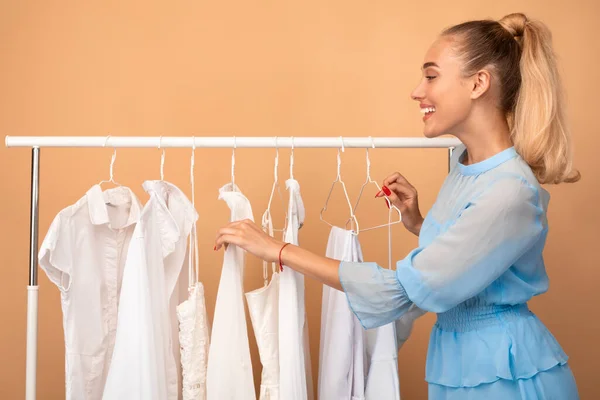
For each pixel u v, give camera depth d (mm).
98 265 1596
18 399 2402
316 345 2428
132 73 2420
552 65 1402
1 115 2402
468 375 1384
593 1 2471
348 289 1399
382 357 1627
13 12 2408
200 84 2426
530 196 1309
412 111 2445
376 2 2455
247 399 1540
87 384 1569
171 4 2430
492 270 1305
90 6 2420
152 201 1562
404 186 1752
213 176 2428
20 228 2406
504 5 2461
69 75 2412
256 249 1457
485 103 1412
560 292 2465
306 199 2439
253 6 2439
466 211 1323
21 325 2402
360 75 2445
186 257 1760
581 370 2461
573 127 2461
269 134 2430
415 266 1349
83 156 2412
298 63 2438
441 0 2459
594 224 2469
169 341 1604
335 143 1649
